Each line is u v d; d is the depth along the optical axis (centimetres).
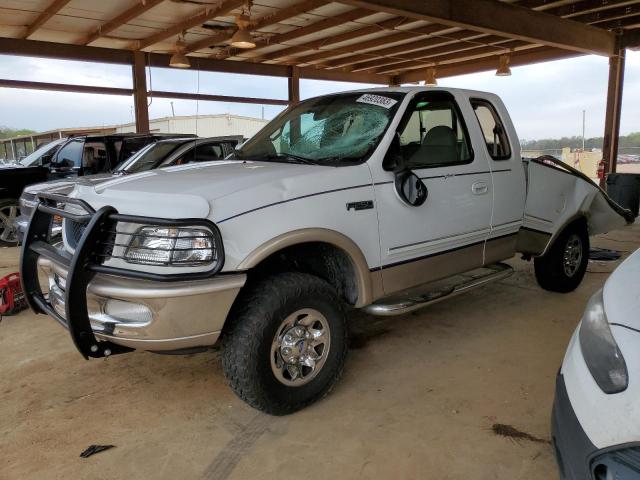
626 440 168
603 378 182
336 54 1435
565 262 504
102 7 972
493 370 349
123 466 254
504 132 421
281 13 1057
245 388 275
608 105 1201
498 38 1285
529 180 435
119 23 1034
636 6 1011
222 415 299
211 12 1001
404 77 1836
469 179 377
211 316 259
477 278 406
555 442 202
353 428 283
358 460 256
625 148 2184
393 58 1541
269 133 405
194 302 252
